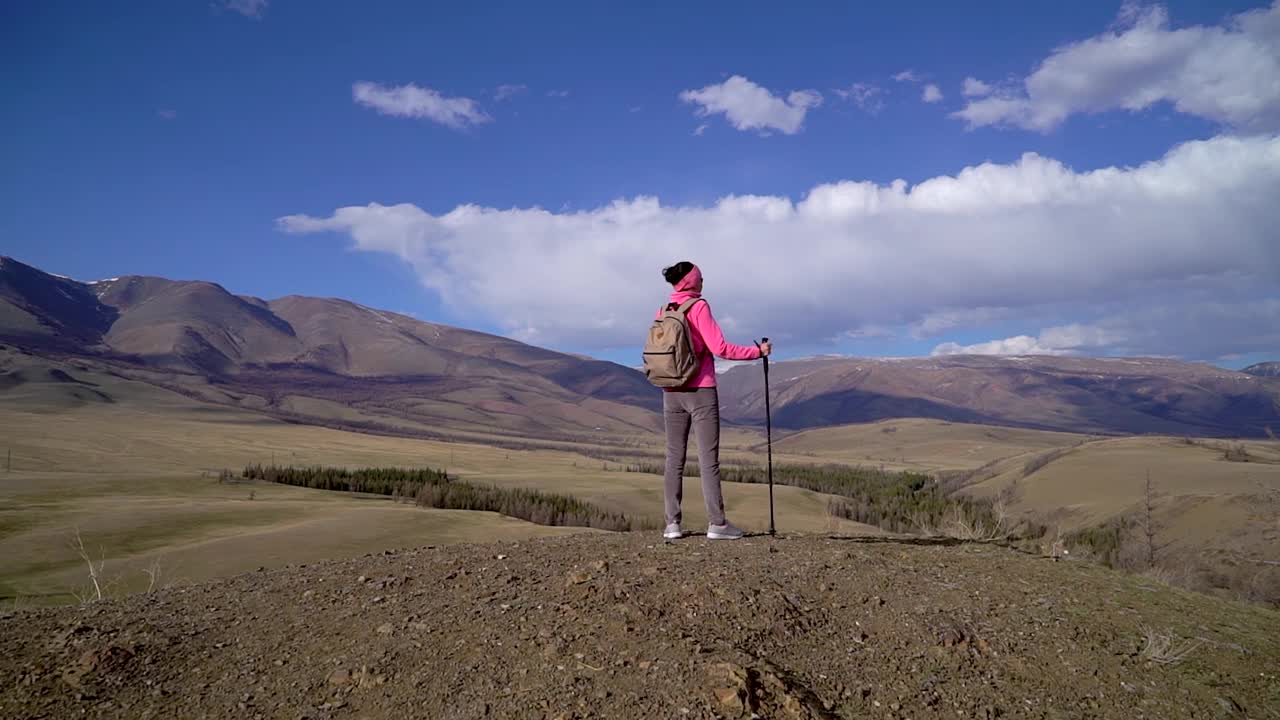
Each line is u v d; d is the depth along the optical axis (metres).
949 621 4.80
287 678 4.02
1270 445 60.47
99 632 4.62
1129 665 4.41
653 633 4.31
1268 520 22.19
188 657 4.30
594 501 82.69
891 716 3.73
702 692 3.67
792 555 6.06
